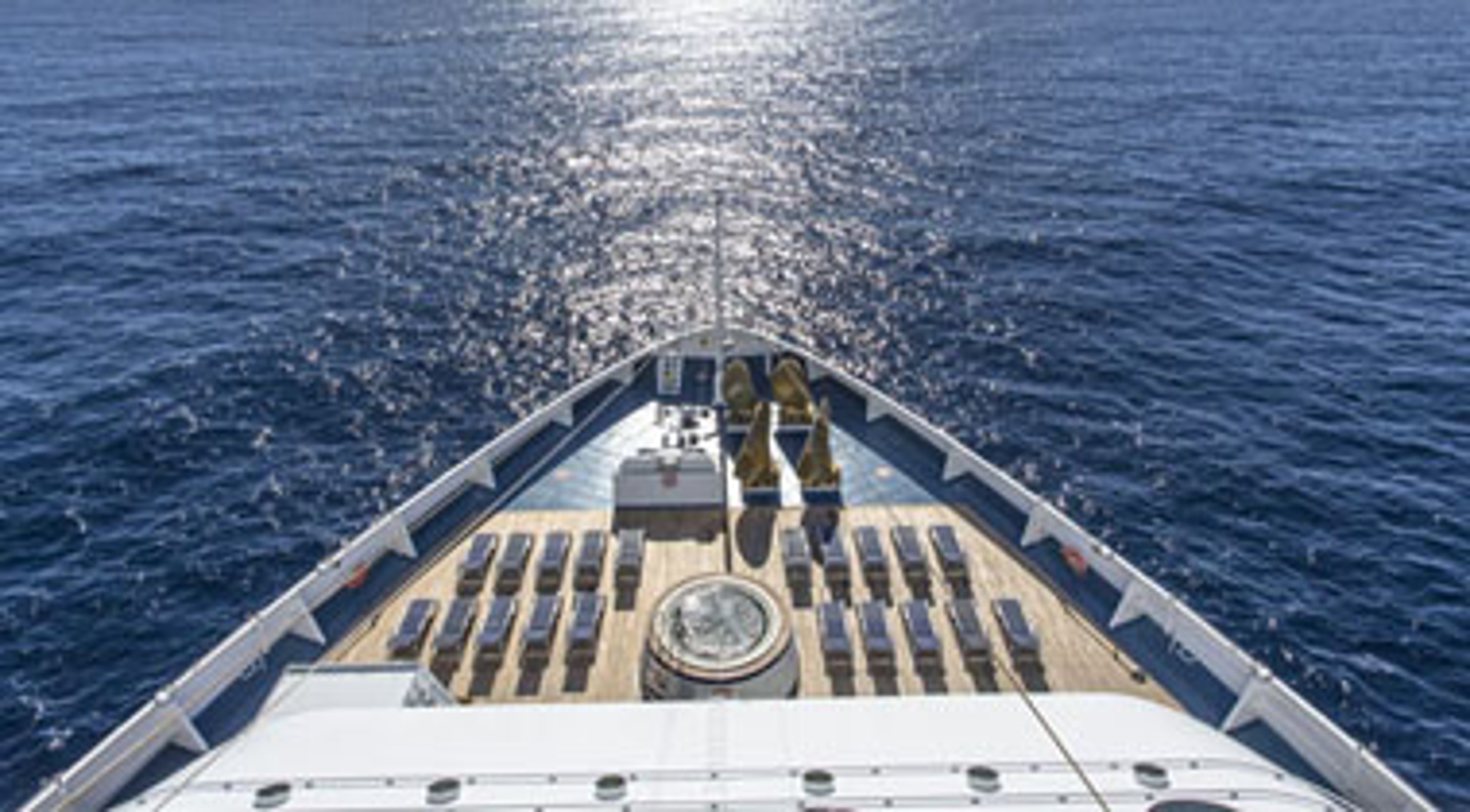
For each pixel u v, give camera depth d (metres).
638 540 26.52
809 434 32.28
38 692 35.59
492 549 26.47
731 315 67.50
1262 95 129.12
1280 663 35.81
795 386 32.91
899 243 80.38
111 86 149.00
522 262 78.25
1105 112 123.75
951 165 103.12
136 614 39.66
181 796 15.13
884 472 30.72
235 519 45.94
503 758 15.94
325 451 51.72
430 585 25.45
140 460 50.44
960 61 170.88
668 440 32.56
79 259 76.94
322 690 19.64
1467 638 36.69
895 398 55.97
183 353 61.62
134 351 61.81
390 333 65.19
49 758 32.72
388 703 19.34
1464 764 31.42
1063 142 110.00
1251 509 44.81
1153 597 23.66
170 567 42.50
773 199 93.69
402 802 14.98
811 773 15.49
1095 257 75.50
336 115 132.75
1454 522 43.34
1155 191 90.81
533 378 59.84
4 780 31.84
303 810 14.83
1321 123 113.12
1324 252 74.88
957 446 30.28
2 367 59.28
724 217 88.50
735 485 30.09
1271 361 58.53
